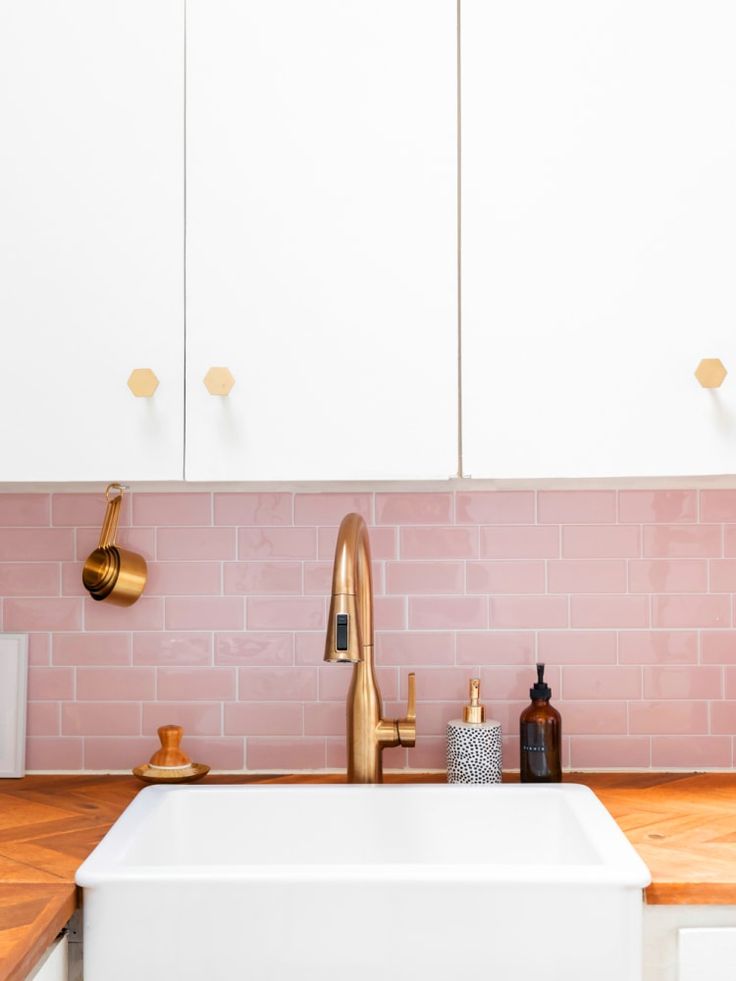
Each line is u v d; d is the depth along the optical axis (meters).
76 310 1.40
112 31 1.42
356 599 1.39
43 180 1.41
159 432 1.39
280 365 1.39
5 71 1.42
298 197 1.40
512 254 1.39
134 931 1.12
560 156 1.39
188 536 1.72
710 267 1.38
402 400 1.38
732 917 1.16
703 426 1.37
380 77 1.40
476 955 1.12
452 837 1.49
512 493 1.71
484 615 1.71
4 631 1.72
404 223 1.39
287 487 1.66
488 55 1.40
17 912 1.07
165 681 1.72
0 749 1.70
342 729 1.71
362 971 1.12
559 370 1.38
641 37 1.39
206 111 1.40
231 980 1.12
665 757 1.71
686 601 1.71
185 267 1.40
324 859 1.49
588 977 1.12
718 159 1.39
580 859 1.32
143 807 1.41
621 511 1.71
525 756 1.59
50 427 1.39
